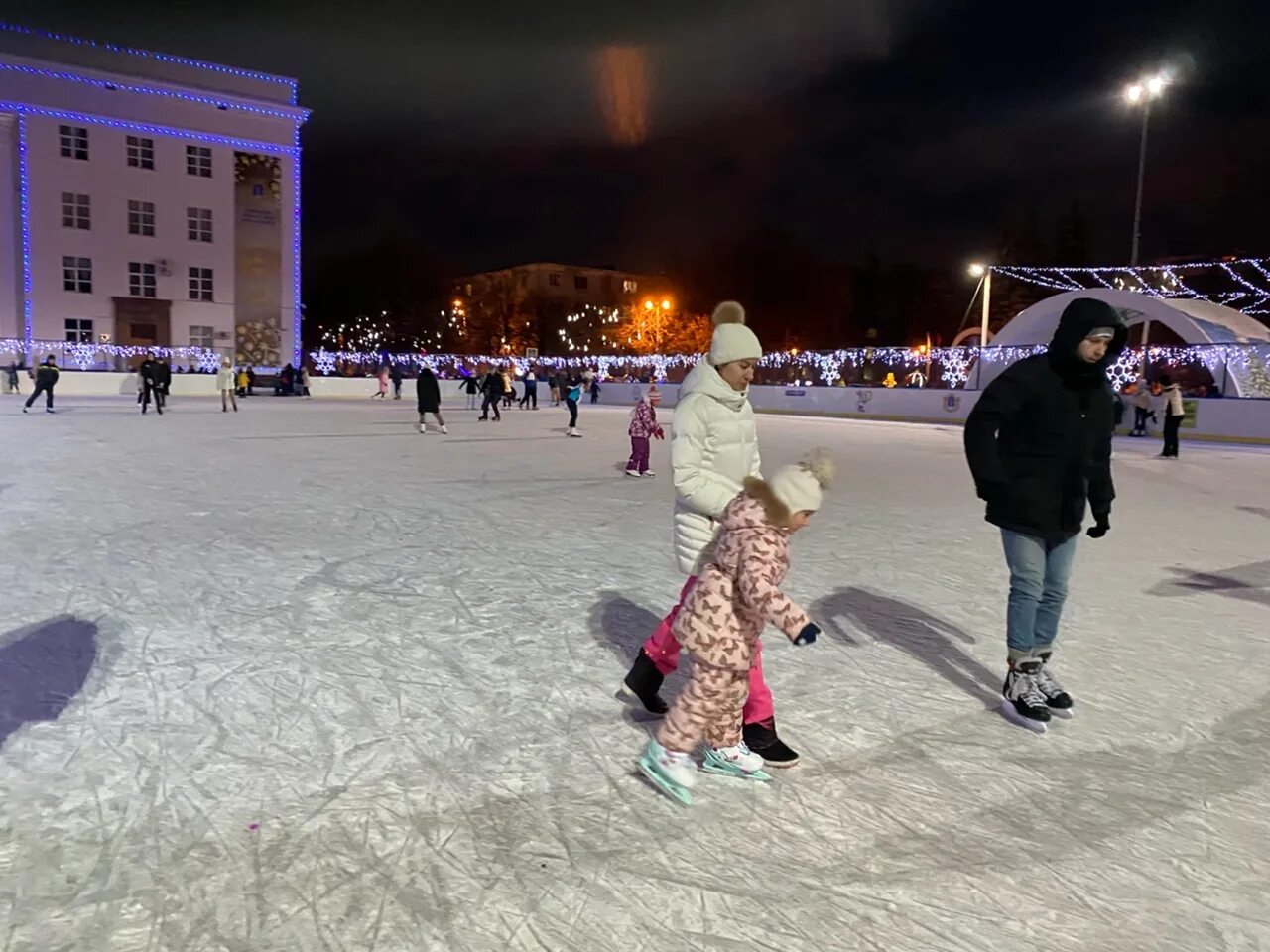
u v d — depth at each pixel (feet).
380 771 9.83
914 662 13.91
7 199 120.67
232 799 9.12
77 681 12.13
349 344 222.07
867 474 41.11
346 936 6.98
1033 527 11.35
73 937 6.88
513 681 12.57
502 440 55.01
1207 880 8.13
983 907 7.62
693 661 9.36
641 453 37.50
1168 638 15.61
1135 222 86.94
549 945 6.93
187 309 133.28
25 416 66.74
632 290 253.03
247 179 135.95
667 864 8.14
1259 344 69.21
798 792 9.62
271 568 18.80
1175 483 40.50
